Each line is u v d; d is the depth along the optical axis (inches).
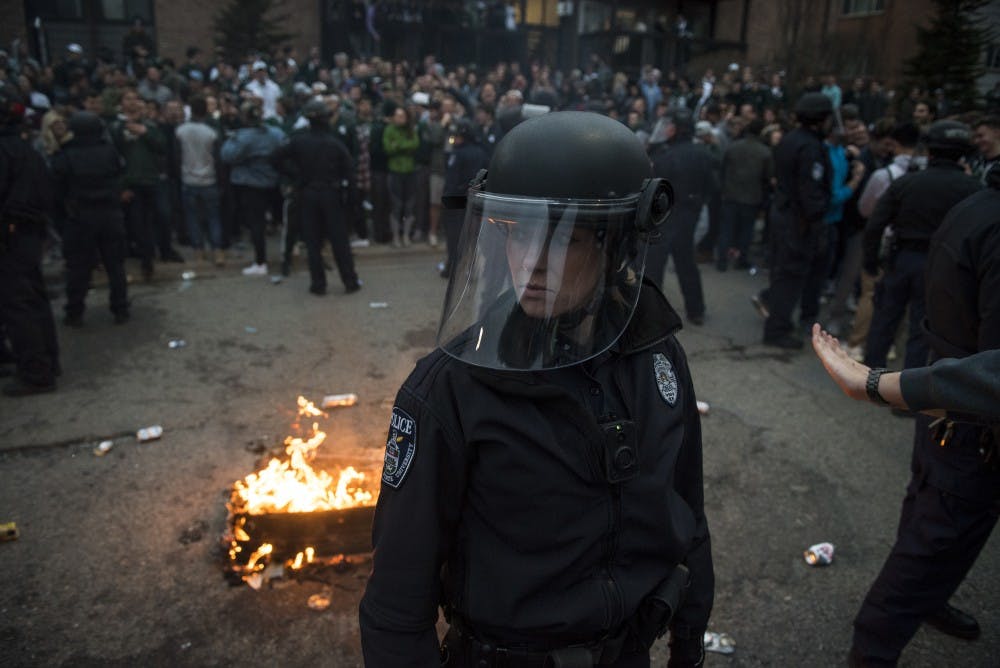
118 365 194.1
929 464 85.1
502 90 543.2
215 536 121.0
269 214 364.8
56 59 523.8
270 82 407.5
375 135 322.7
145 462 144.3
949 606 104.3
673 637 56.6
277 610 104.7
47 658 95.2
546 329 42.9
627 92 530.0
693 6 693.3
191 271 285.7
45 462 143.8
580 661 44.2
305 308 247.3
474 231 45.5
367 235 350.6
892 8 546.3
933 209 156.2
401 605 42.9
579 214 41.9
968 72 401.7
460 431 42.6
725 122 360.5
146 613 103.6
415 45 649.0
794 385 191.8
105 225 215.0
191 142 278.8
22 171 164.4
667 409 48.0
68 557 115.0
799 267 212.4
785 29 615.2
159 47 582.9
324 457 145.0
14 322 170.1
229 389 179.9
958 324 86.0
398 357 203.9
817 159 199.9
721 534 125.4
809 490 140.3
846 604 108.9
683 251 232.4
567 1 700.0
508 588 43.2
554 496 42.2
